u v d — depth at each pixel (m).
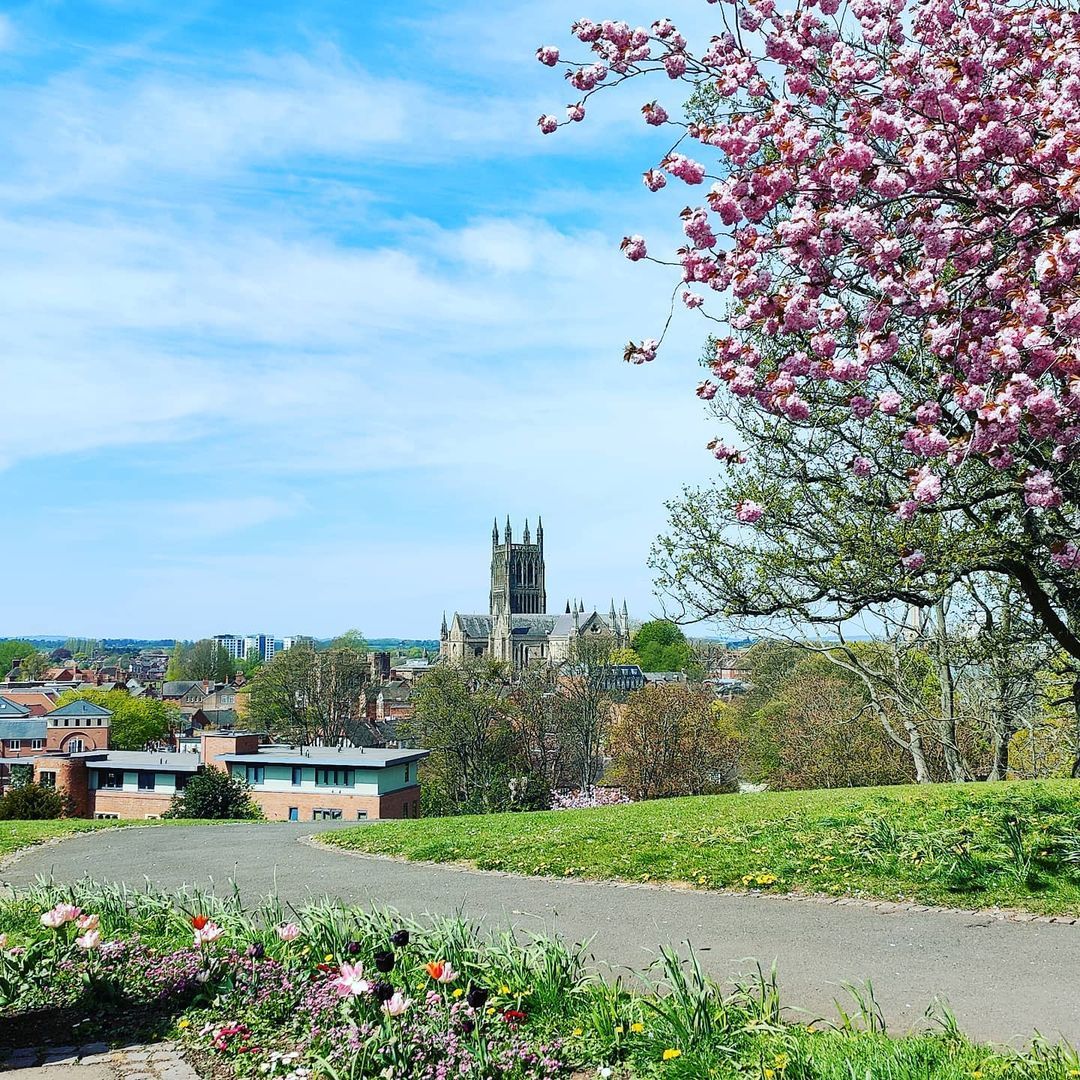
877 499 12.00
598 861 14.47
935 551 11.62
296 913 9.59
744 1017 6.64
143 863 18.09
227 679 198.62
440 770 70.56
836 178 7.42
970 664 24.41
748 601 14.76
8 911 11.01
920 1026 6.92
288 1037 6.84
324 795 63.09
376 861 17.50
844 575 12.35
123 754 70.06
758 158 9.90
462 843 17.98
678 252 8.59
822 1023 7.07
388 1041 6.21
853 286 8.12
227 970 7.96
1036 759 30.09
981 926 9.71
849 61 8.42
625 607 188.88
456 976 7.21
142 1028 7.22
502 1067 6.04
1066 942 9.02
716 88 9.27
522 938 10.09
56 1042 6.98
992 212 7.95
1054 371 7.54
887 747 46.41
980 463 9.96
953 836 12.60
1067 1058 5.71
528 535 198.50
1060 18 8.63
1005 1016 7.09
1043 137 8.12
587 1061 6.26
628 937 10.01
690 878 12.85
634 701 67.00
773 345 10.43
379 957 6.96
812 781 48.94
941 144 7.76
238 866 17.31
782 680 57.78
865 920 10.21
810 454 13.15
